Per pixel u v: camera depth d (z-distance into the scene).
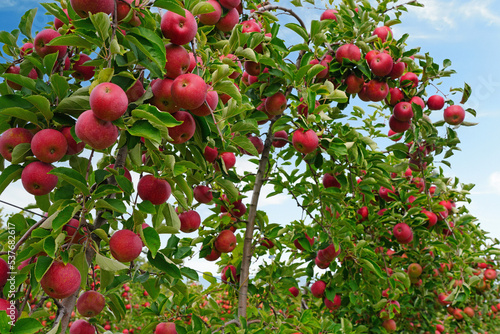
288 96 3.28
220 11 2.71
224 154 3.20
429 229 4.68
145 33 1.65
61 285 1.55
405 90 4.04
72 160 2.02
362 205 4.86
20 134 1.75
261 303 3.80
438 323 5.67
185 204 2.16
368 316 4.94
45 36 2.29
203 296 3.39
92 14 1.58
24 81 1.79
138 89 1.83
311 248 3.71
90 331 2.20
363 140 3.64
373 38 3.70
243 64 3.34
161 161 1.99
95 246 1.72
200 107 1.93
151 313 2.99
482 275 5.20
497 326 6.86
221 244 3.33
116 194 2.00
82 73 2.62
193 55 2.11
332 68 3.62
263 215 3.73
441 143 4.38
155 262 1.86
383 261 4.35
